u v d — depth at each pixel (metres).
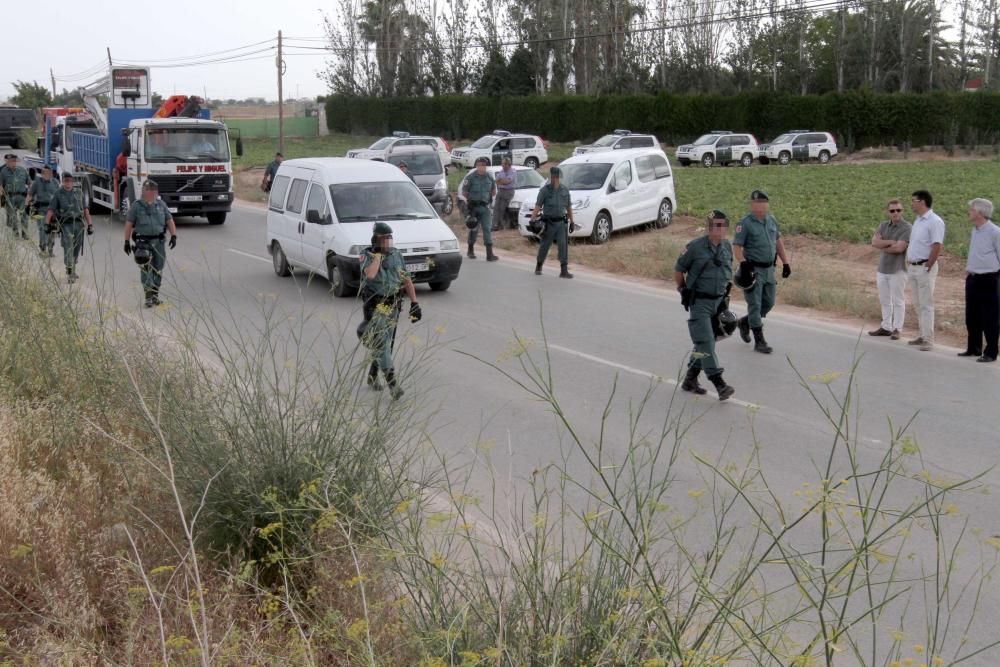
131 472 5.45
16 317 7.67
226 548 4.92
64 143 29.67
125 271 16.16
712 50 71.12
